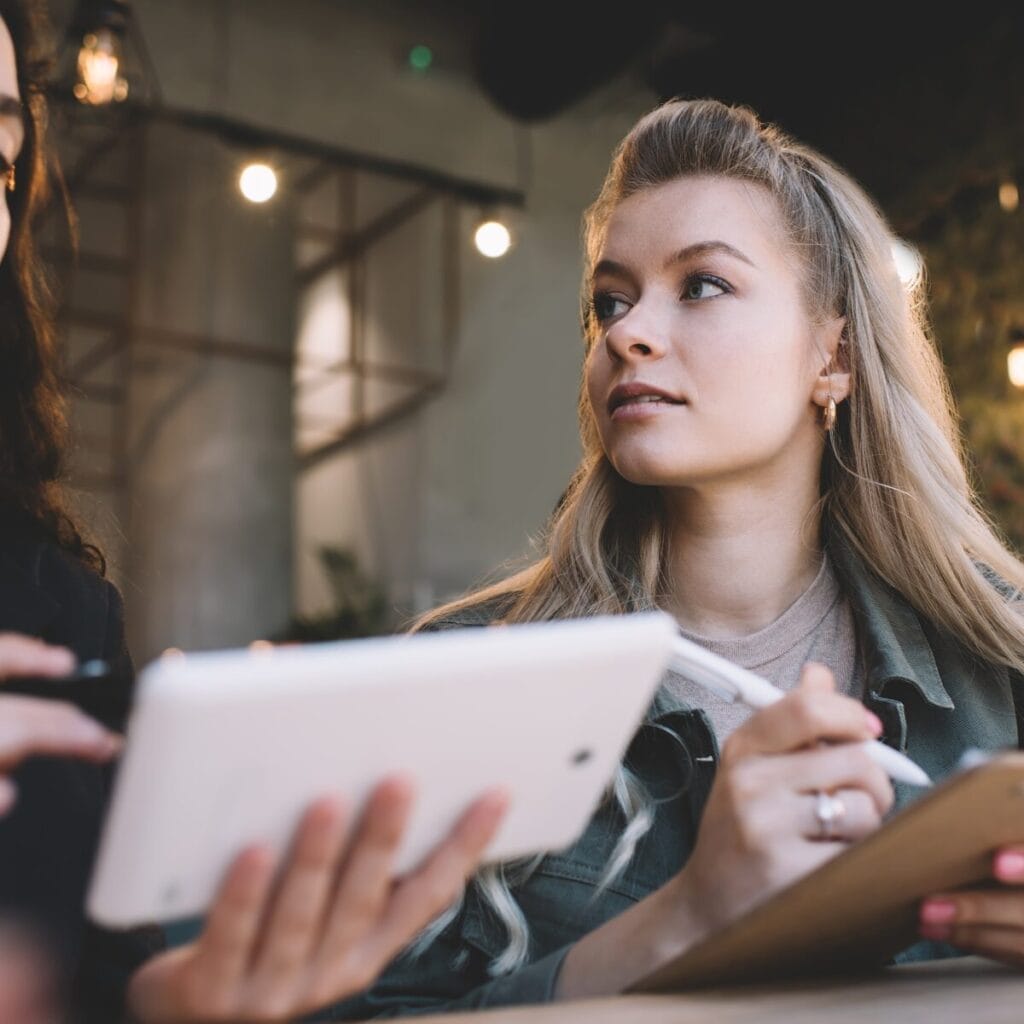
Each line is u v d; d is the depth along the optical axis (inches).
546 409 348.2
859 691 49.3
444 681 22.7
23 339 52.4
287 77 326.6
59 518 51.4
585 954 34.2
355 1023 31.6
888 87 203.0
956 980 29.7
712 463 46.4
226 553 363.9
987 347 175.6
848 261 51.6
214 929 22.5
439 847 25.0
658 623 25.5
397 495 380.5
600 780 27.2
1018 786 24.7
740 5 227.5
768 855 31.9
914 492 51.0
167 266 349.4
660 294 47.7
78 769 42.7
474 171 346.3
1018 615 50.4
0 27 47.5
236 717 20.9
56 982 38.1
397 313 370.9
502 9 279.9
